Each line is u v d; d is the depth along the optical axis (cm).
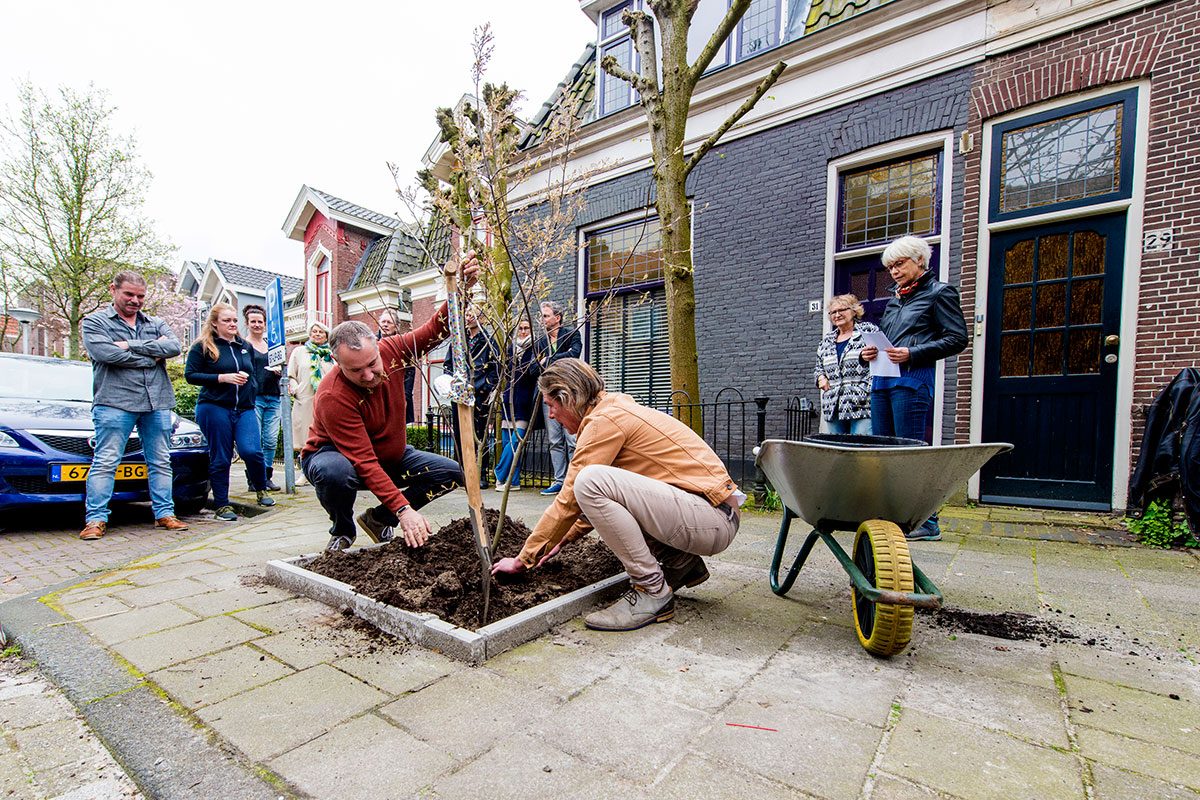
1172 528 328
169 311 1956
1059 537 347
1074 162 439
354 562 250
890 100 518
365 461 232
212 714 146
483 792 115
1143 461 353
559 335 497
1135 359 410
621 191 713
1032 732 138
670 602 212
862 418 381
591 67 798
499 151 250
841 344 405
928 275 346
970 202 475
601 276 748
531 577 234
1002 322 464
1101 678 166
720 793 115
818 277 560
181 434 475
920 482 175
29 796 118
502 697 154
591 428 205
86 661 176
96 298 1299
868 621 184
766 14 624
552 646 188
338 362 227
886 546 173
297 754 129
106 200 1256
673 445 209
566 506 206
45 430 410
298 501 515
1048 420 443
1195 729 139
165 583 255
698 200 642
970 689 159
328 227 1472
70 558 330
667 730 138
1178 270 397
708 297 632
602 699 153
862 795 114
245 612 218
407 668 172
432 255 249
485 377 374
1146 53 408
